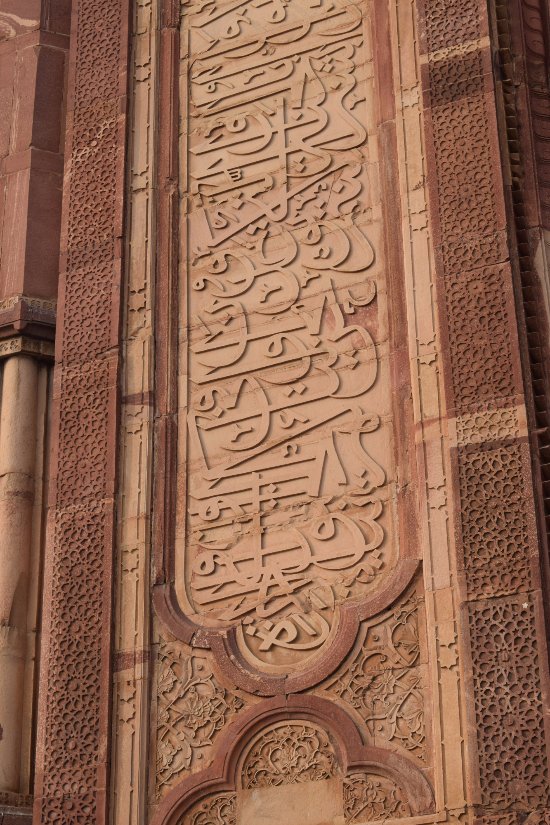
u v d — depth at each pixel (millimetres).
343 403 10820
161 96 12578
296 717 9977
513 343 10078
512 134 11008
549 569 9461
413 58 11516
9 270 12969
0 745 11367
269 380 11156
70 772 10375
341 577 10297
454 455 9930
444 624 9594
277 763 9914
